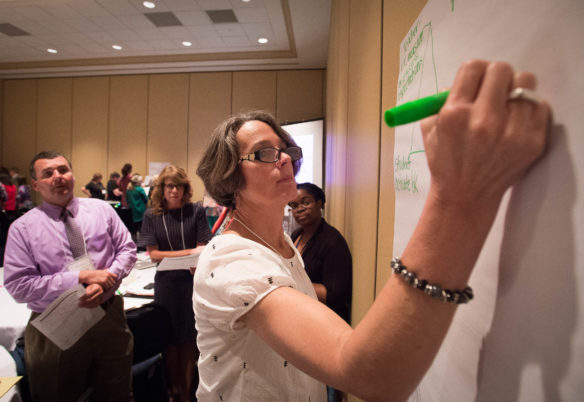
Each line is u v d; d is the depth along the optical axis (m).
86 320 1.30
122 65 6.18
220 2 4.17
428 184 0.42
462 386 0.34
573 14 0.19
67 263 1.38
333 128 2.71
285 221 3.01
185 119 6.53
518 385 0.25
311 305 0.38
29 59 6.11
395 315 0.26
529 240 0.23
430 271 0.25
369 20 0.92
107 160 6.70
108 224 1.56
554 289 0.21
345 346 0.31
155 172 6.57
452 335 0.37
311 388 0.65
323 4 3.86
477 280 0.31
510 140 0.21
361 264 1.09
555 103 0.21
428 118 0.25
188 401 1.81
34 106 6.84
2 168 6.66
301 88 6.29
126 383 1.48
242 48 5.60
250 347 0.55
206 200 2.79
